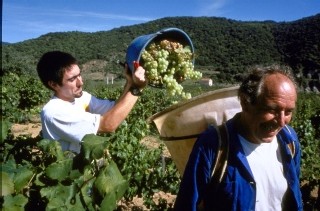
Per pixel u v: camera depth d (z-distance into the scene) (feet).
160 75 7.91
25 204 5.65
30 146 7.54
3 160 6.35
